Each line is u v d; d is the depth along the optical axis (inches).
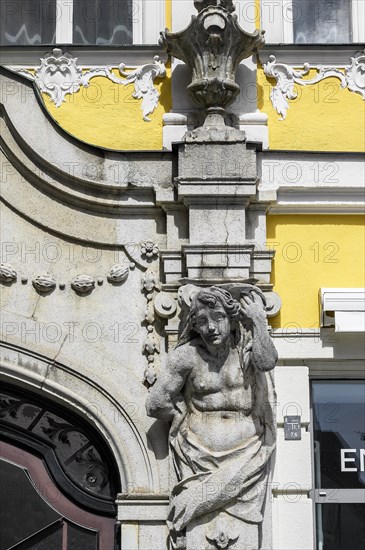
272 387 696.4
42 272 723.4
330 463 721.6
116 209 728.3
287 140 745.6
